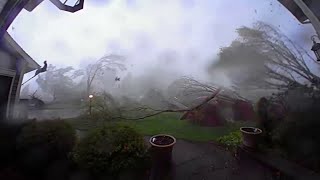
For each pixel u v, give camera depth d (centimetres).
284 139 547
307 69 676
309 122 492
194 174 518
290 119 543
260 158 545
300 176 439
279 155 544
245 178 488
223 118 955
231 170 532
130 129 474
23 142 502
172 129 913
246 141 610
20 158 492
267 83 773
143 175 430
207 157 618
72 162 451
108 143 434
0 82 758
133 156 423
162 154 489
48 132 519
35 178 464
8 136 516
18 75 842
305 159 482
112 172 407
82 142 453
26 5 590
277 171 480
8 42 737
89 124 942
